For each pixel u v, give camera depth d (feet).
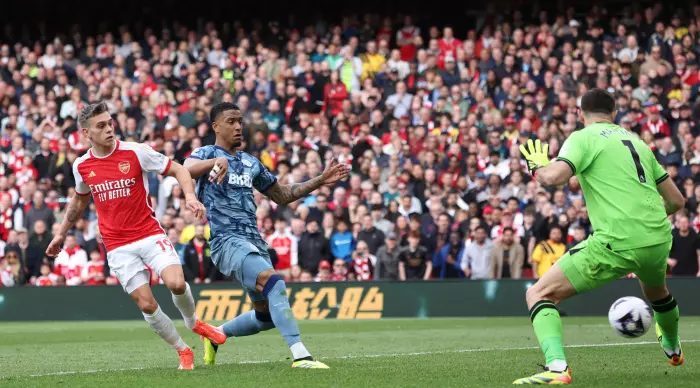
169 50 100.83
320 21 108.27
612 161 28.04
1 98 97.25
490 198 78.23
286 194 35.55
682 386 27.02
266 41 103.96
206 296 70.64
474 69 94.63
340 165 35.73
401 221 74.95
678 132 86.69
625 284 69.97
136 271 32.76
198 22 109.40
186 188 32.12
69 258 77.30
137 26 108.78
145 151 32.76
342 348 46.75
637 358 36.83
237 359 41.45
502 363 35.24
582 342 47.21
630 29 101.09
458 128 89.56
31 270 77.92
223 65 98.37
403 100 92.73
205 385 27.63
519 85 92.63
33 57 101.24
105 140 32.22
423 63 96.68
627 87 91.61
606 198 27.89
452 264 74.90
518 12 102.27
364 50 99.55
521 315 70.49
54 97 97.14
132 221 32.86
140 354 45.32
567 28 98.58
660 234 27.94
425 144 86.58
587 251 27.91
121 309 71.82
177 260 33.09
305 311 71.77
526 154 28.60
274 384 27.61
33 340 54.95
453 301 71.20
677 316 30.68
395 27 105.81
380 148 86.43
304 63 97.45
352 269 74.95
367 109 92.38
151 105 94.89
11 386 28.86
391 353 43.14
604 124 28.96
